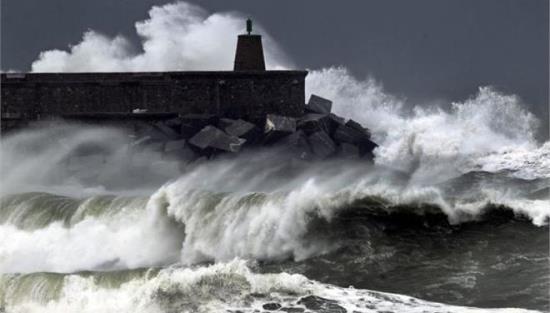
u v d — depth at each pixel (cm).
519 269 6450
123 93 12875
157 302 6078
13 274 6669
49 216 8344
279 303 5978
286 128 12169
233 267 6272
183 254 7425
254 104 12875
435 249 6869
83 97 12850
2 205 8694
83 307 6234
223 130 12262
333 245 6994
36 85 12788
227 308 5941
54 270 7569
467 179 10681
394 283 6400
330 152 12056
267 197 7419
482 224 7188
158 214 7762
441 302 6009
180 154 11694
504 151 13012
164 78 12838
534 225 7106
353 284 6444
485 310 5741
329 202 7231
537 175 10944
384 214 7262
